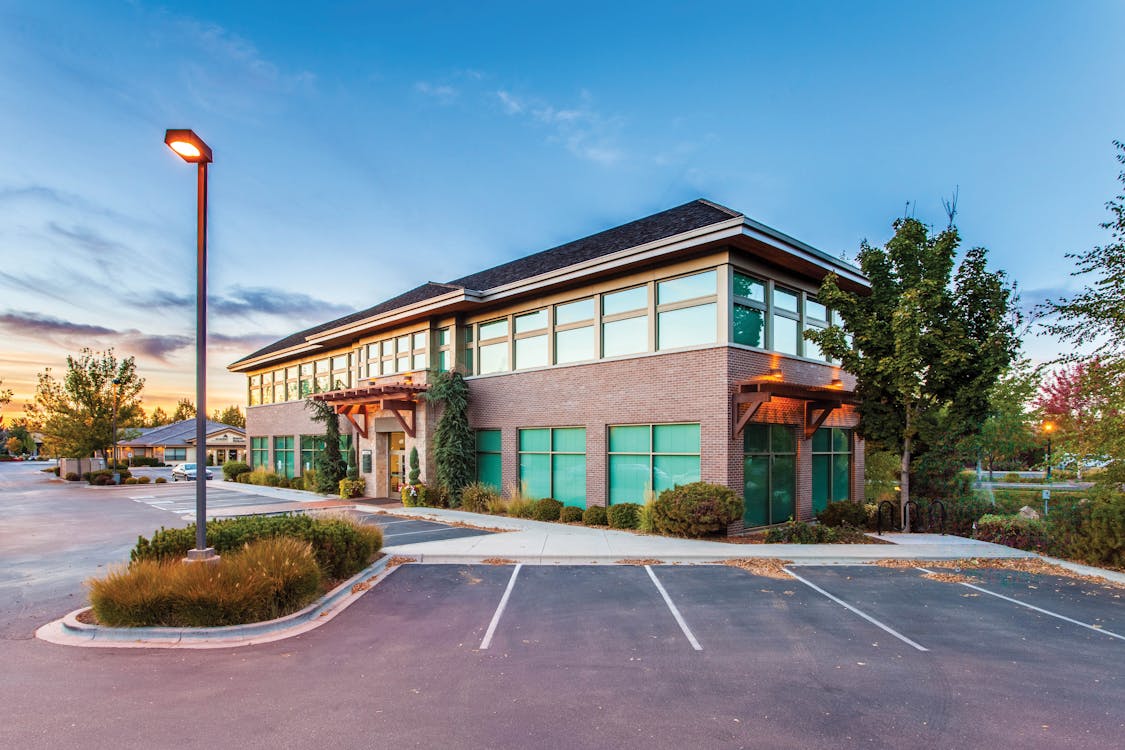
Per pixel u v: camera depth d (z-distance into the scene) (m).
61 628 7.81
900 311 14.26
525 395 19.39
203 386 8.89
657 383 15.77
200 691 5.85
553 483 18.50
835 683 6.08
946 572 11.06
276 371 35.81
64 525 18.27
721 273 14.66
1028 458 36.22
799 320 17.16
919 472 17.12
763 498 15.67
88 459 47.78
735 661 6.69
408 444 23.48
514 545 13.25
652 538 14.16
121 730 5.04
